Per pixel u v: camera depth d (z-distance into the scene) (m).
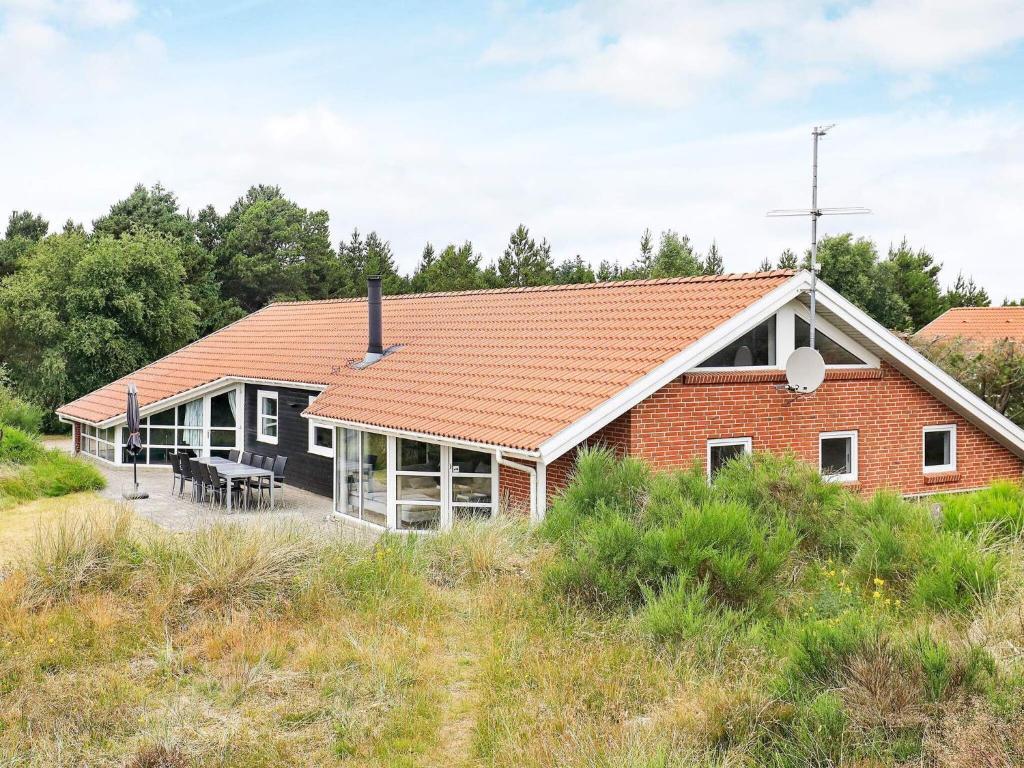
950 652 7.29
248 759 7.46
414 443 17.98
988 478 19.56
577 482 13.20
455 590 11.46
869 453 18.11
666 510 11.63
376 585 11.28
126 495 21.70
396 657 9.33
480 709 8.16
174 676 9.09
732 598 10.02
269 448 25.77
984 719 6.26
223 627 10.17
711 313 16.83
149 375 30.39
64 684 8.84
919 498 17.75
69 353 39.84
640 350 16.59
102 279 39.91
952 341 30.41
